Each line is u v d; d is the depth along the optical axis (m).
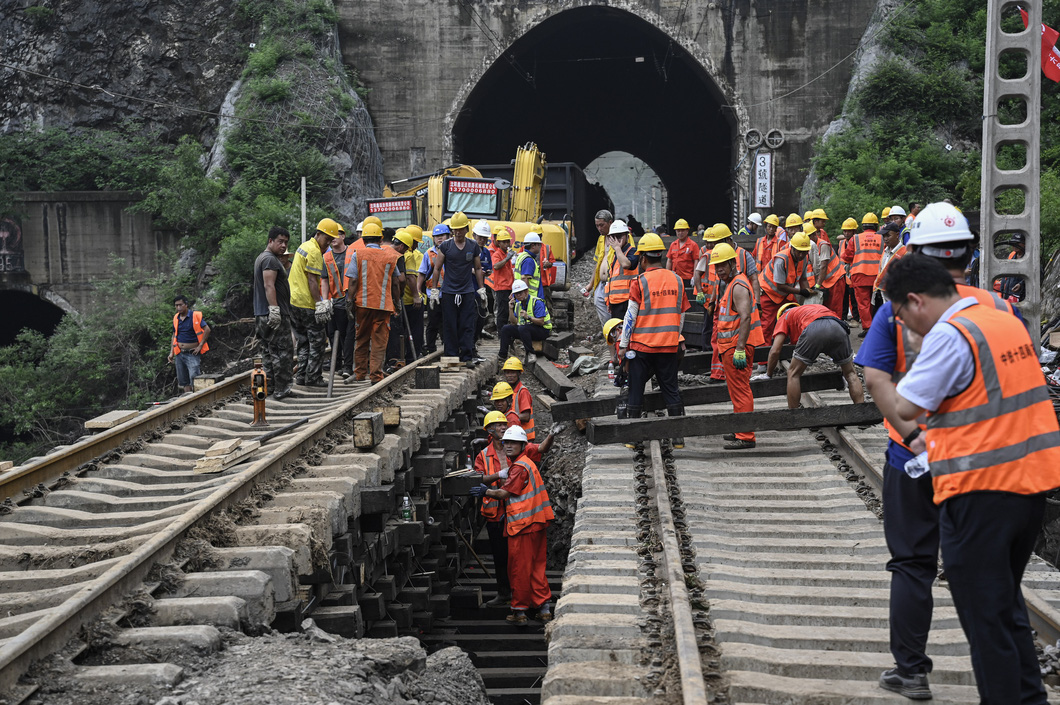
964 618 3.49
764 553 6.49
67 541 5.98
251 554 5.41
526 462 9.52
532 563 9.62
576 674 4.55
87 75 34.16
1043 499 3.43
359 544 7.41
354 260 10.80
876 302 15.44
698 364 12.03
